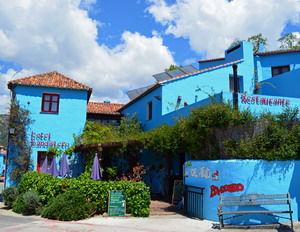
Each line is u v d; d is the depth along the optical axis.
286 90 16.53
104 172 16.39
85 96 18.67
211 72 17.80
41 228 8.33
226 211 8.95
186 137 11.67
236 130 10.20
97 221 9.40
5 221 9.45
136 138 14.26
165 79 17.84
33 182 11.85
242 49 18.75
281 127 9.84
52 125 17.70
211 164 9.70
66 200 9.97
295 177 9.41
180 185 13.24
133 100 21.19
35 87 17.77
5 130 16.97
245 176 9.02
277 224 8.69
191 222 9.27
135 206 10.21
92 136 18.08
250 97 11.77
